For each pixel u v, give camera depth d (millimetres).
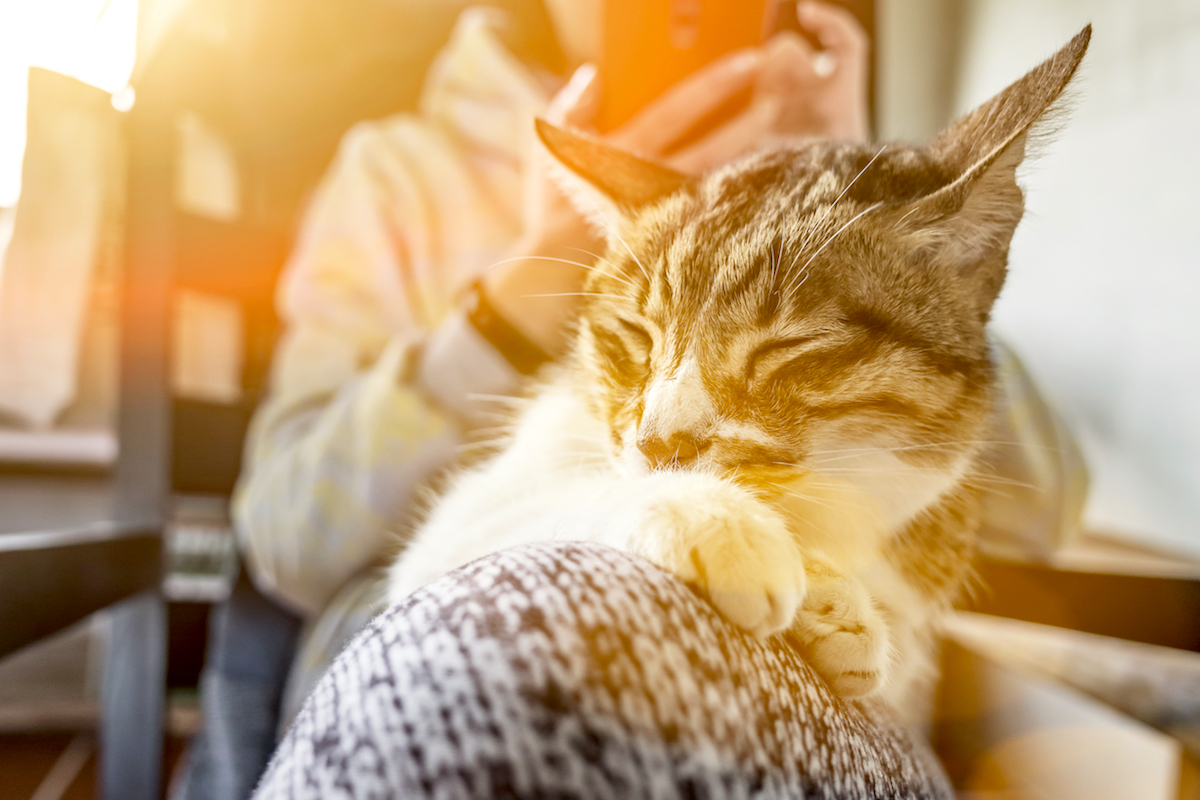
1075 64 284
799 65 445
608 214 360
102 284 656
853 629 245
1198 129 497
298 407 482
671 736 132
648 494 236
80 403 671
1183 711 340
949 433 311
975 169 288
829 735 179
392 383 427
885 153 334
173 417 449
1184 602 333
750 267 303
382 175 542
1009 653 406
